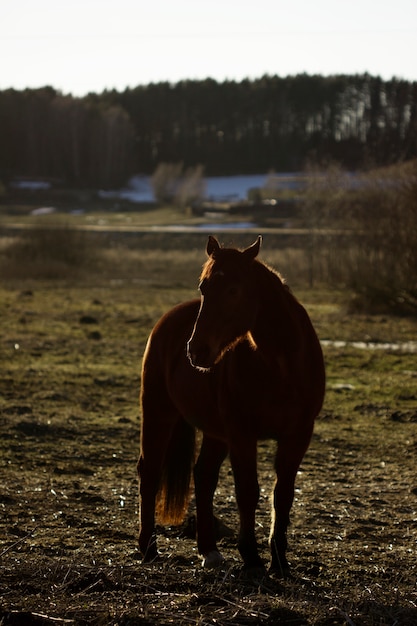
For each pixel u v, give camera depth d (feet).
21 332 74.64
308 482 31.35
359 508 27.89
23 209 354.95
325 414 44.42
